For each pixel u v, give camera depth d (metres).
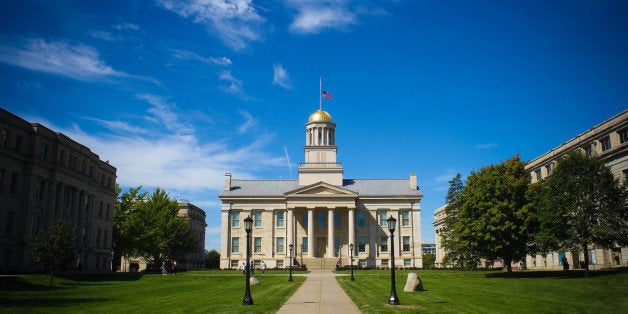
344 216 91.69
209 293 38.06
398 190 95.00
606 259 60.06
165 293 41.81
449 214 79.19
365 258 89.81
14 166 61.25
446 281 46.53
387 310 23.70
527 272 56.75
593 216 46.16
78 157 75.25
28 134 64.06
